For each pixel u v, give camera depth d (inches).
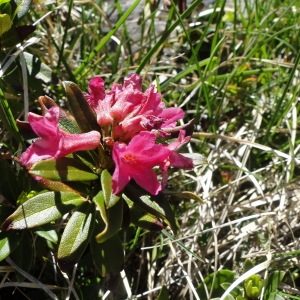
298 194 8.7
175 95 9.6
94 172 6.3
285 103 9.7
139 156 5.8
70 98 6.2
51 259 7.5
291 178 8.8
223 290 7.6
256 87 10.3
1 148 7.9
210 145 9.0
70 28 10.0
